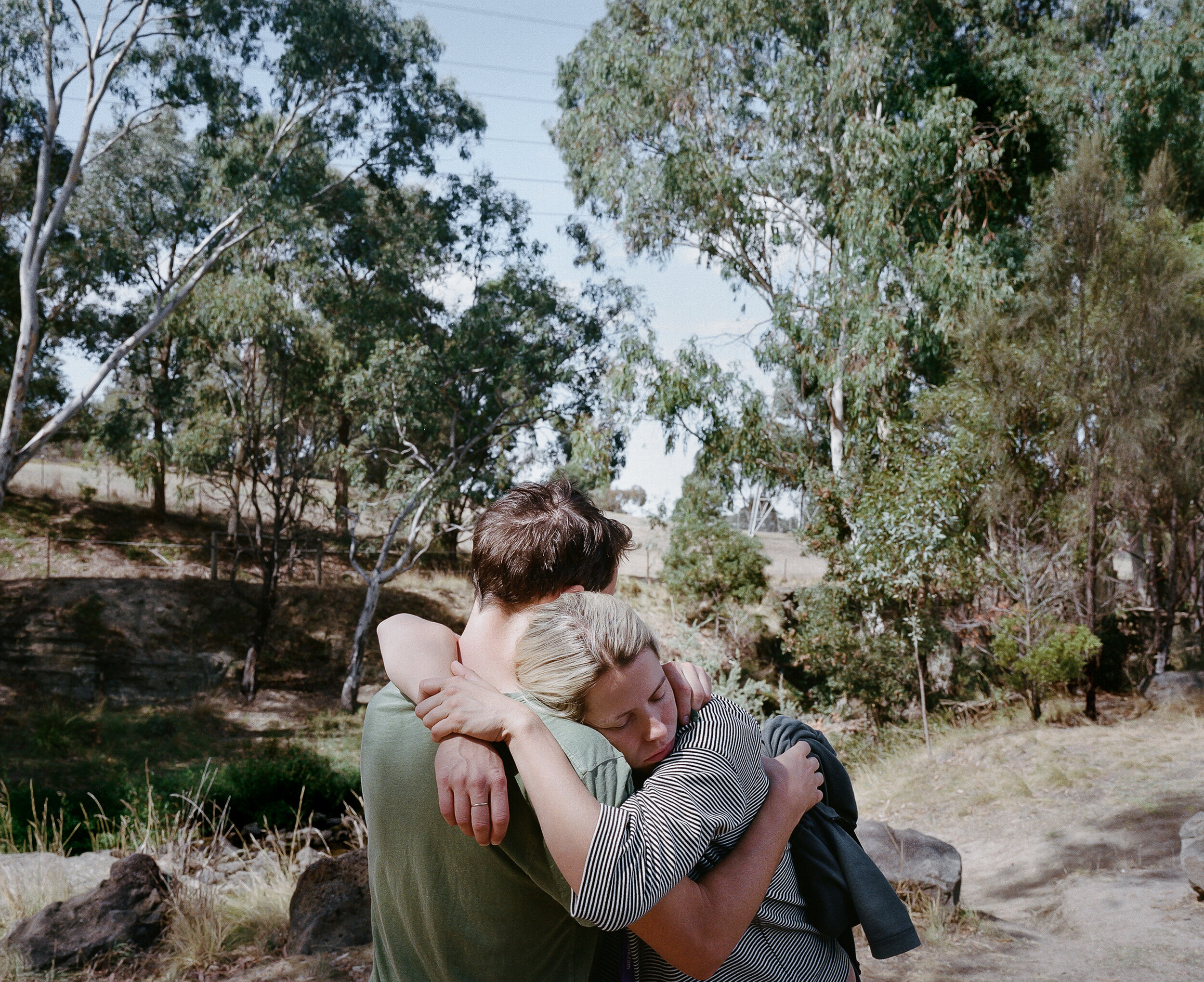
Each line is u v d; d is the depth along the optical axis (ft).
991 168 60.08
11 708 62.90
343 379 70.79
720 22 61.87
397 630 4.66
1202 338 40.98
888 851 18.35
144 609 77.25
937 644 47.93
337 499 89.86
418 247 71.31
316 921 14.28
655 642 4.17
